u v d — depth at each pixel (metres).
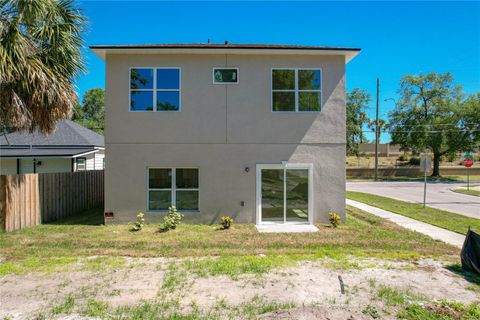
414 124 42.38
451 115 41.28
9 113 8.94
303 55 11.91
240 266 6.91
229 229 10.80
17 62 8.70
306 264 7.14
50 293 5.52
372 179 41.97
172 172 11.77
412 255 7.86
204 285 5.91
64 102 9.93
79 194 14.46
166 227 10.73
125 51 11.45
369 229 10.91
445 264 7.27
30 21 9.10
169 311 4.87
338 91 11.95
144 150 11.70
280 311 4.81
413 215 14.10
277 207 11.85
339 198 11.94
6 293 5.51
